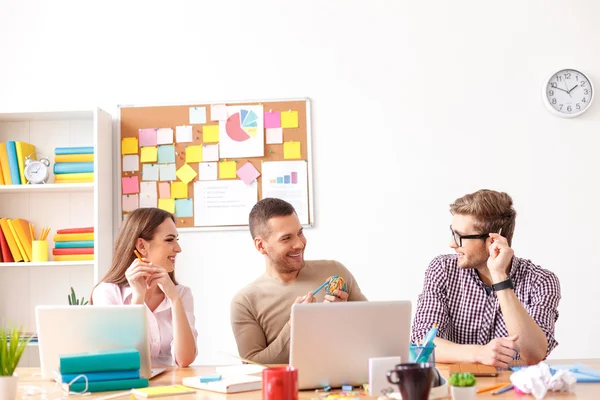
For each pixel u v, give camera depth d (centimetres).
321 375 170
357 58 351
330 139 348
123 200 350
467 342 234
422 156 345
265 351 237
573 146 343
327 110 349
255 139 350
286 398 146
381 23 351
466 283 236
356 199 345
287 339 235
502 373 188
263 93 352
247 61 354
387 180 345
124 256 252
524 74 346
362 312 169
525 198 342
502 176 343
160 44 356
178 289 261
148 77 355
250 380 175
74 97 356
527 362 210
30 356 344
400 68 349
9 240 338
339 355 170
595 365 204
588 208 341
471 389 143
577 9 348
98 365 177
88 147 338
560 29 347
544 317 222
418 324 232
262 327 251
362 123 348
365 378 173
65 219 354
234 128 351
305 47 352
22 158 341
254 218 250
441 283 237
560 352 336
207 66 354
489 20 349
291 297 250
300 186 347
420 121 347
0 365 165
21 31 360
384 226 344
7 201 354
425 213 343
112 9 359
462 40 349
